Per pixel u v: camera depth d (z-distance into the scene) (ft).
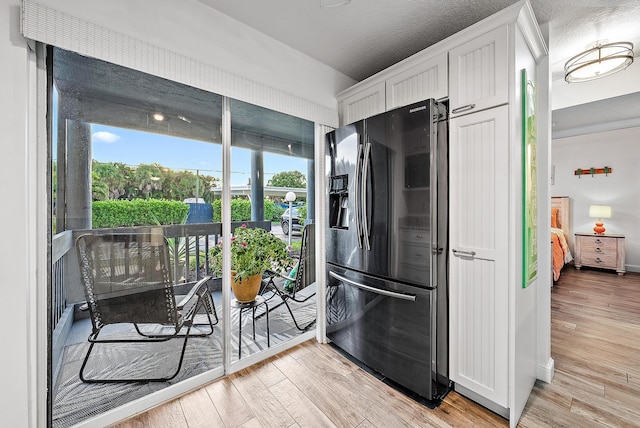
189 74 5.30
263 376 6.28
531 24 4.99
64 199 4.43
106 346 4.94
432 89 5.81
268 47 6.59
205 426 4.83
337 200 7.61
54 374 4.42
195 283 5.91
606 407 5.22
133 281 5.21
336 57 7.61
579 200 16.48
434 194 5.26
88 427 4.65
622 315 9.49
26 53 3.87
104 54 4.33
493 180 4.89
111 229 4.93
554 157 17.35
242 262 6.72
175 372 5.69
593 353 7.15
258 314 7.09
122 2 4.52
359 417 5.02
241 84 6.11
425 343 5.34
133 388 5.21
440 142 5.42
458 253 5.38
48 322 4.30
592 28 6.25
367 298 6.46
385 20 6.04
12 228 3.83
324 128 8.04
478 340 5.13
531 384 5.70
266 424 4.87
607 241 14.79
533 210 5.62
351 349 6.92
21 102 3.85
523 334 5.12
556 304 10.55
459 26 6.28
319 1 5.46
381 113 6.56
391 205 5.88
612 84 8.24
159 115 5.38
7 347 3.81
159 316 5.49
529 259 5.33
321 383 6.03
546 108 6.14
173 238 5.63
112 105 4.85
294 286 7.84
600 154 15.78
